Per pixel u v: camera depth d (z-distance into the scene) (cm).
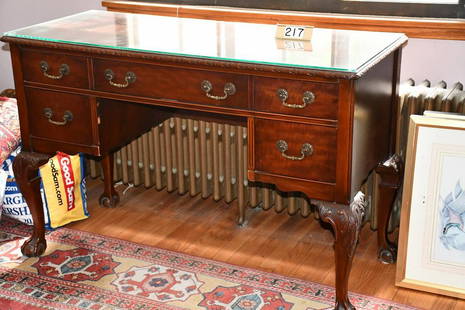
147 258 301
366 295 272
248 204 343
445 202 263
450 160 259
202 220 334
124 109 292
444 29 291
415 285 274
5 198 318
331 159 238
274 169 249
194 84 251
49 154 288
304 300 270
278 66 231
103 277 287
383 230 290
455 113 271
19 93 282
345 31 278
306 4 318
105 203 347
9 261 300
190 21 301
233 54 244
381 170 278
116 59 259
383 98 261
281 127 242
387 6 304
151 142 349
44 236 305
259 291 276
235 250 308
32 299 273
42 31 281
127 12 347
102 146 281
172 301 271
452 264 268
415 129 259
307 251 306
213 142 332
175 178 355
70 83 271
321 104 232
